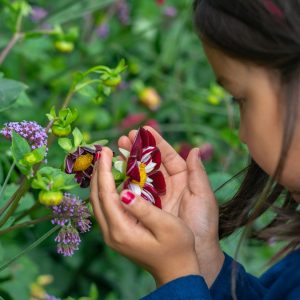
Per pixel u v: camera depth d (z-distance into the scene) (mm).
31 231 1276
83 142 665
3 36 1236
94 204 661
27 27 1235
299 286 721
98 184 651
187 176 767
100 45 1414
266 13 618
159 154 678
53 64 1371
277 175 640
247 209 782
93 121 1373
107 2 1244
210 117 1507
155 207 649
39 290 1095
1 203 787
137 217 646
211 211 755
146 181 678
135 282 1342
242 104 664
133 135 722
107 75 781
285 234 747
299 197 680
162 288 659
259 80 636
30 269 1073
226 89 664
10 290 1047
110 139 1304
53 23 1211
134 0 1626
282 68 625
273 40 619
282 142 626
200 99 1468
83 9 1231
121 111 1438
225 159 1378
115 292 1346
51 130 691
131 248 658
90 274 1348
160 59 1556
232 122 1326
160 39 1539
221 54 647
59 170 638
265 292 807
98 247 1346
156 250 657
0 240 1111
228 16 636
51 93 1384
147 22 1613
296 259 747
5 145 941
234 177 792
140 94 1465
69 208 667
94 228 1315
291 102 621
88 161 669
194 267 669
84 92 782
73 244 670
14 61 1326
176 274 665
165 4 1665
